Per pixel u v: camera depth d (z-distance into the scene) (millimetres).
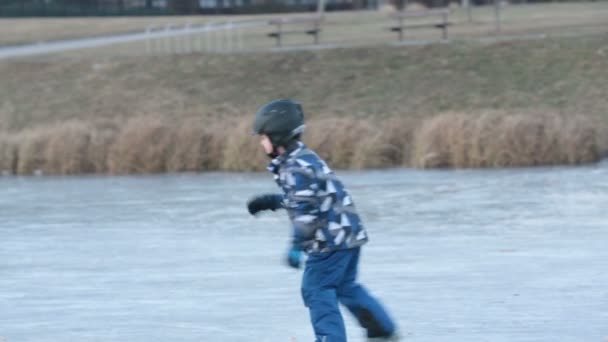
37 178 60906
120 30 134125
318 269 18188
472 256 29469
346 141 59844
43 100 89250
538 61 83938
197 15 163125
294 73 88125
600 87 79125
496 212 38844
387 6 154625
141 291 26000
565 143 57250
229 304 24047
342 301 19297
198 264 29734
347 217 18141
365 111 81125
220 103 85312
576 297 23531
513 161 57344
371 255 30234
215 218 40219
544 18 115750
